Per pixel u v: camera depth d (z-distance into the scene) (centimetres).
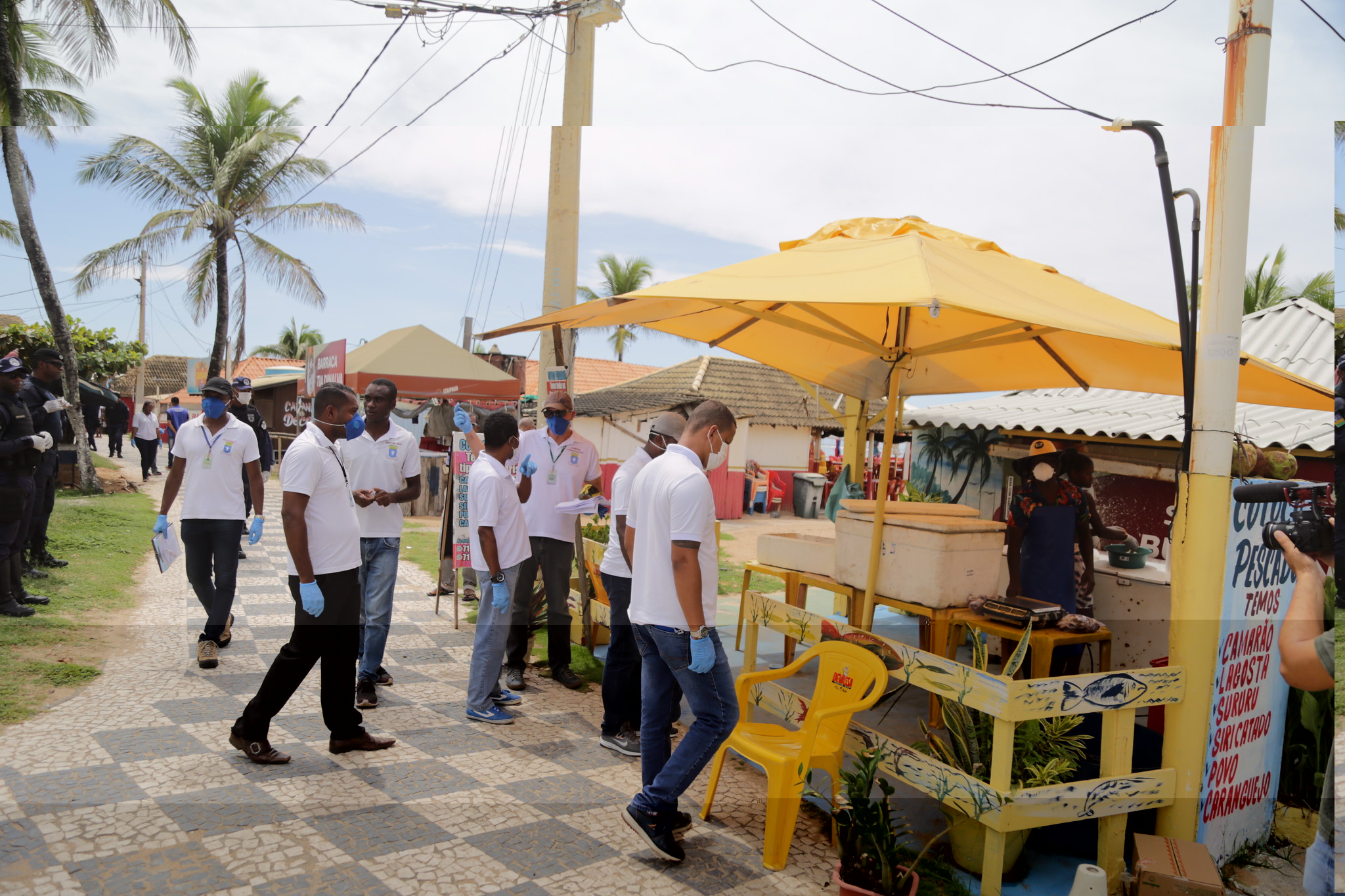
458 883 302
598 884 311
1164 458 732
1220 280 331
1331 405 430
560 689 543
